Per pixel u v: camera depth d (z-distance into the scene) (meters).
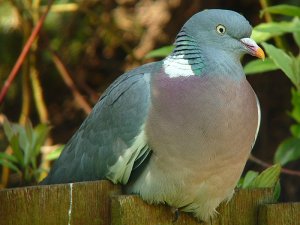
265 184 7.96
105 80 15.43
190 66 7.66
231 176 7.54
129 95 7.78
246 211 7.51
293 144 9.66
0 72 14.70
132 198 6.99
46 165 11.35
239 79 7.68
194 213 7.68
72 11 13.88
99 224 6.82
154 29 14.27
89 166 8.09
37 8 13.16
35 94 13.73
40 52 14.35
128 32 14.55
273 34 9.41
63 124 15.60
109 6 14.49
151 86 7.68
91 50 14.92
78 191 6.71
